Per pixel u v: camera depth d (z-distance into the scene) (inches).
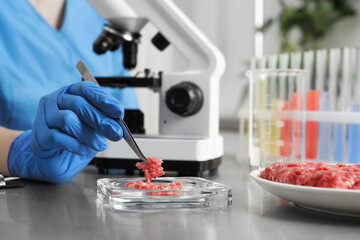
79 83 33.2
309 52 61.3
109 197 27.6
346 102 60.3
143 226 22.8
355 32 167.9
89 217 24.7
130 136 30.5
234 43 172.6
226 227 22.8
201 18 171.8
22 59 68.7
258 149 40.5
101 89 32.2
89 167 47.9
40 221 23.9
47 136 32.6
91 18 80.9
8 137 42.6
